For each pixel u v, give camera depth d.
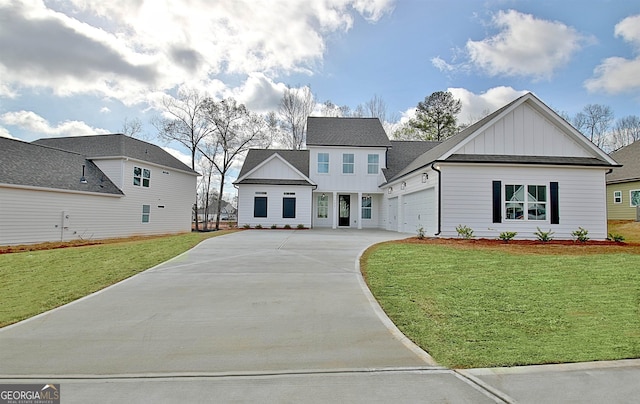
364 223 24.86
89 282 7.25
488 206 14.43
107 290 6.63
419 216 17.06
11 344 4.18
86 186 18.59
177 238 15.04
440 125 41.97
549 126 15.12
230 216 57.28
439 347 4.02
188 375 3.39
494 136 14.93
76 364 3.64
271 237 15.56
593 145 14.84
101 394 3.02
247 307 5.58
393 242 12.74
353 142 23.88
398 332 4.52
